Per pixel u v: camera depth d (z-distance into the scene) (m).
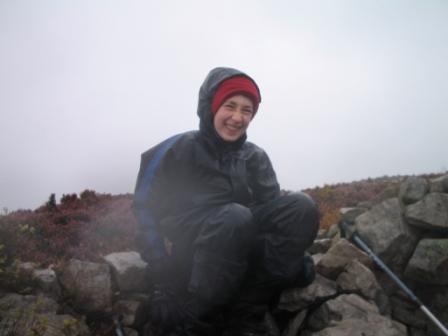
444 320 1.71
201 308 1.25
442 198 1.79
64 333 1.29
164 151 1.42
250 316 1.38
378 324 1.39
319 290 1.55
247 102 1.43
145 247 1.35
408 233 1.83
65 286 1.46
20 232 1.76
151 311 1.35
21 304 1.35
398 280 1.69
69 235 1.89
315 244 1.96
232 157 1.46
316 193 2.86
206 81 1.48
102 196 2.69
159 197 1.42
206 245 1.23
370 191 2.68
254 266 1.39
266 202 1.53
